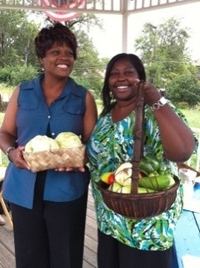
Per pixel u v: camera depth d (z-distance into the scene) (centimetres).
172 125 109
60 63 155
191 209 198
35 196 161
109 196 106
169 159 118
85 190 171
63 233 167
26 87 165
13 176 166
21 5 395
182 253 154
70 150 142
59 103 160
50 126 159
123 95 139
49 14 404
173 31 708
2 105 531
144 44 714
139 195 100
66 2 398
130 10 418
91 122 167
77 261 181
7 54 803
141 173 115
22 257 173
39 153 140
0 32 809
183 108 547
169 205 106
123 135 136
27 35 809
